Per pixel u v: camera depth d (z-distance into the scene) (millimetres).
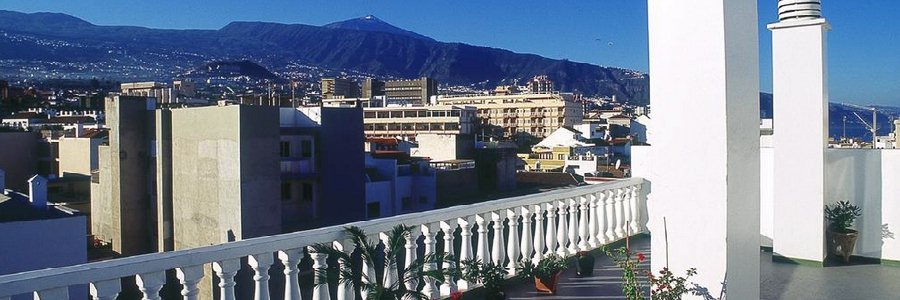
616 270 6453
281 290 14320
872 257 6832
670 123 4516
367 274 4621
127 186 45938
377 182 50781
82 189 59750
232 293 4062
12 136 71938
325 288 4496
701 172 4375
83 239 29188
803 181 6777
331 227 4617
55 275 3277
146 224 46719
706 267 4387
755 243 4676
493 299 5309
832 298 5574
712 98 4285
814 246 6734
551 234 6719
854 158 6902
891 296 5602
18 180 72250
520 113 158875
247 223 37375
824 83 6684
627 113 178625
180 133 42469
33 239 27781
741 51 4418
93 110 150375
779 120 6898
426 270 5082
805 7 6676
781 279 6223
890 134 37219
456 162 60125
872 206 6824
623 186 7977
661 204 4598
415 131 128125
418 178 54031
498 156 59406
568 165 71438
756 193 4660
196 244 41281
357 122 47750
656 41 4551
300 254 4414
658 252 4637
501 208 6016
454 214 5504
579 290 5758
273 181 38562
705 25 4277
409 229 4797
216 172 38906
